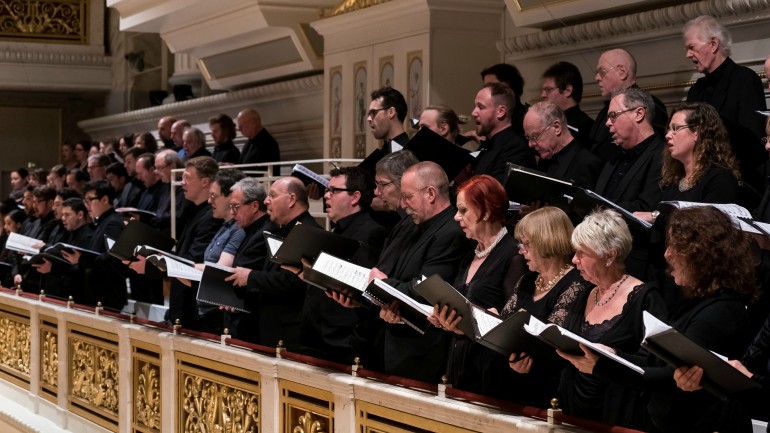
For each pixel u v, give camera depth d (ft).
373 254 38.68
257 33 79.71
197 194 51.24
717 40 38.96
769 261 31.55
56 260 59.16
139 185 70.49
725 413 25.68
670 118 34.04
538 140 39.75
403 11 61.87
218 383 40.88
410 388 31.76
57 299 57.11
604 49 53.36
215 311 46.26
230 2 78.02
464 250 34.47
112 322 49.03
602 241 28.04
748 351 26.68
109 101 116.57
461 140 46.42
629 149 37.01
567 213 34.42
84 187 61.98
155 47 112.27
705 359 23.41
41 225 74.74
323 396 34.91
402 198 35.37
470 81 61.21
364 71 66.49
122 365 48.03
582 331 28.66
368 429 32.91
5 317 63.93
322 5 76.89
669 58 50.21
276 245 38.32
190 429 43.01
